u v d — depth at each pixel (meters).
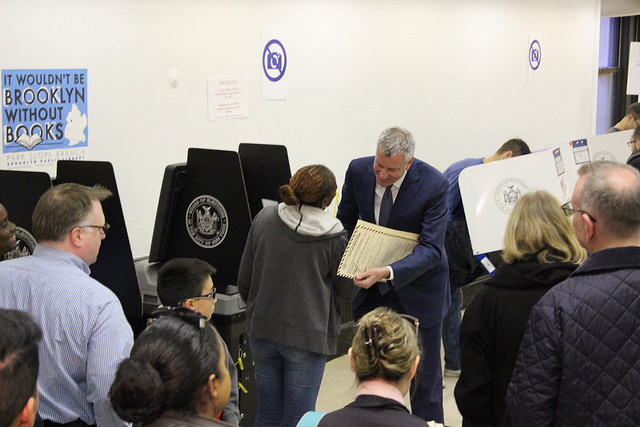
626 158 4.23
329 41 4.55
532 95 6.36
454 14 5.40
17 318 1.23
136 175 3.71
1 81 3.12
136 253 3.77
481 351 2.04
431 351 3.08
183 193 3.10
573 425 1.64
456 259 3.66
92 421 1.92
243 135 4.18
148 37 3.66
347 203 3.15
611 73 8.16
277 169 3.15
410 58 5.11
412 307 3.01
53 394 1.89
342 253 2.59
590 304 1.62
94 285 1.91
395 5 4.93
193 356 1.40
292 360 2.61
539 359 1.67
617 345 1.59
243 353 3.01
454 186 3.71
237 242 2.98
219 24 3.96
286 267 2.56
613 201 1.64
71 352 1.86
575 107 6.95
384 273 2.72
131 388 1.34
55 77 3.31
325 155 4.66
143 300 2.96
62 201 1.94
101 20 3.45
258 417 2.79
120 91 3.58
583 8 6.82
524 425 1.72
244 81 4.13
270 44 4.22
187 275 2.20
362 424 1.44
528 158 3.52
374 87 4.89
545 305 1.68
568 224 1.96
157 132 3.77
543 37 6.37
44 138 3.30
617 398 1.59
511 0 5.92
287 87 4.36
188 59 3.85
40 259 1.94
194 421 1.37
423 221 2.92
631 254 1.62
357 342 1.54
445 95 5.46
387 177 2.82
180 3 3.77
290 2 4.30
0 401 1.16
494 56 5.86
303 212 2.53
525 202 2.00
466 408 2.06
